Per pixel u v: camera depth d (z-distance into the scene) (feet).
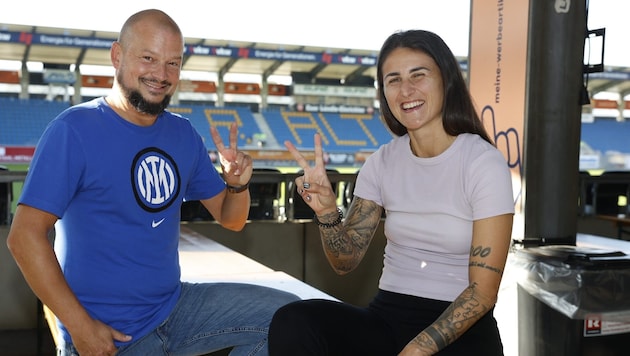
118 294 5.56
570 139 9.42
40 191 5.14
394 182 5.74
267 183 14.74
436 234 5.40
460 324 4.86
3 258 12.73
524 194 9.45
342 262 6.02
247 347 6.17
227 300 6.12
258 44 63.26
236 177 6.59
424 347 4.81
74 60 65.92
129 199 5.52
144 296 5.70
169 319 5.96
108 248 5.50
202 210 14.28
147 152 5.70
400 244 5.68
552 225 9.46
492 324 5.34
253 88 77.61
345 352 5.25
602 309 7.35
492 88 10.24
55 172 5.20
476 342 5.13
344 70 74.38
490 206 5.06
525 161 9.45
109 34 56.95
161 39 5.54
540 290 7.85
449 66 5.43
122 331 5.61
